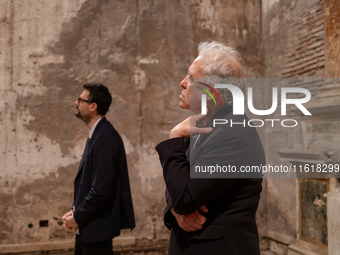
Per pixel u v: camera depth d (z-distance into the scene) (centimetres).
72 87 330
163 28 352
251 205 111
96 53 337
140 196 340
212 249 106
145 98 346
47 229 319
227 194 109
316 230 254
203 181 102
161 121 348
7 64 317
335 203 217
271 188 364
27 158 318
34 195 318
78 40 333
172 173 107
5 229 311
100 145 203
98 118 224
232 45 371
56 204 322
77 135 329
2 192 312
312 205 259
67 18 331
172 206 106
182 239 112
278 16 357
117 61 341
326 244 242
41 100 323
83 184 203
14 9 321
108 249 206
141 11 348
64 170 325
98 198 192
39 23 325
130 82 343
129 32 345
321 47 293
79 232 200
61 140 325
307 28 313
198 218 107
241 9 378
